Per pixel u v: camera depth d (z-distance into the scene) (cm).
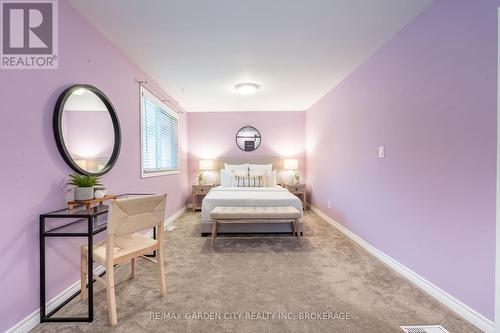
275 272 221
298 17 198
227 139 538
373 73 263
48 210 163
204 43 239
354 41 237
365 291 189
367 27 213
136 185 289
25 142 148
